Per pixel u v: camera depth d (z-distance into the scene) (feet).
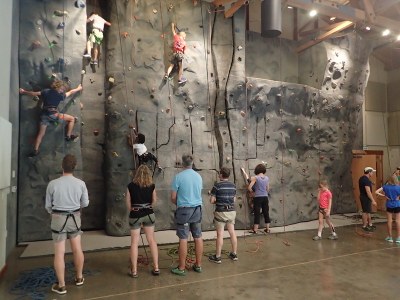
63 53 16.40
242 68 20.49
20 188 15.60
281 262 12.94
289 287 10.32
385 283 10.77
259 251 14.55
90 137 18.60
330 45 24.97
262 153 21.25
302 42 26.53
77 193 9.71
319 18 27.86
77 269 10.07
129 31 18.16
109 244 15.14
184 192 11.44
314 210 23.26
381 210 28.04
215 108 20.15
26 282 10.25
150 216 11.06
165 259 13.14
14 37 14.49
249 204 19.86
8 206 13.16
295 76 26.86
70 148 16.53
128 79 18.01
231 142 20.03
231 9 19.84
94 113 18.70
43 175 15.99
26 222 15.61
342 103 25.86
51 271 11.18
